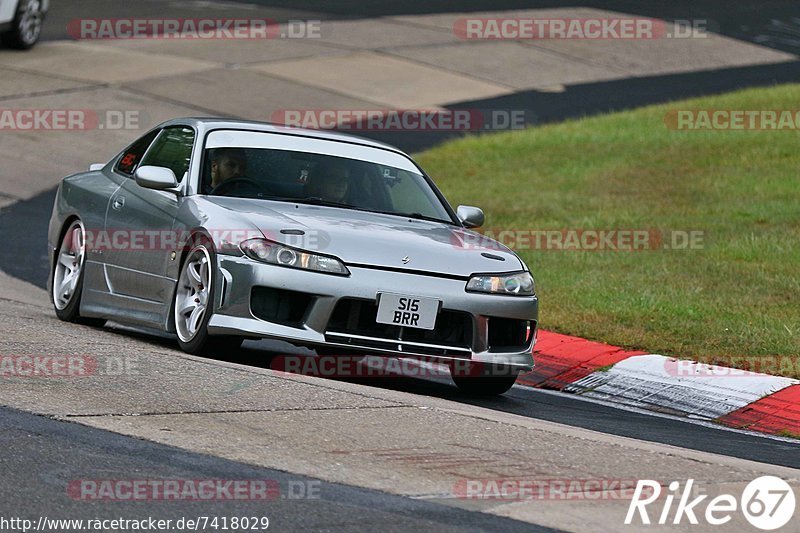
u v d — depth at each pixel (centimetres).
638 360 3300
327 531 1659
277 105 7650
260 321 2703
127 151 3450
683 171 6056
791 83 8388
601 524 1755
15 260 4644
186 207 2944
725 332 3525
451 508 1788
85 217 3359
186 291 2903
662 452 2217
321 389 2505
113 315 3192
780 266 4322
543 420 2684
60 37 9225
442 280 2773
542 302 3950
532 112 7856
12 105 7225
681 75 9094
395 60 8988
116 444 1992
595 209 5453
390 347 2728
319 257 2709
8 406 2162
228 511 1719
